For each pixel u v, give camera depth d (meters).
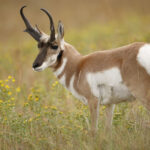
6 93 18.95
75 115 17.67
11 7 74.00
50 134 16.50
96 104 16.84
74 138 15.63
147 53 14.98
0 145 15.63
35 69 17.48
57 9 68.56
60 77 18.09
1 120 17.08
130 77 15.41
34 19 63.09
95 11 63.38
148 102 15.22
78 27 54.22
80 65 17.27
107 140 14.98
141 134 15.30
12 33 59.56
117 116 17.47
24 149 15.52
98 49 32.62
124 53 15.79
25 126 16.62
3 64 34.25
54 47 17.61
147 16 49.75
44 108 19.41
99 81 16.55
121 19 50.88
